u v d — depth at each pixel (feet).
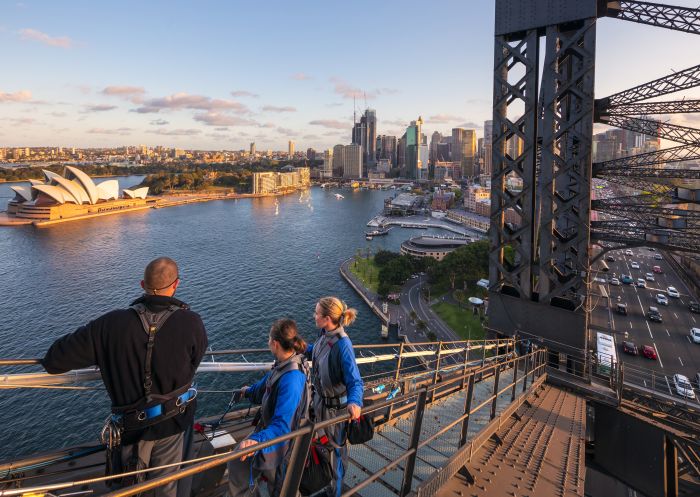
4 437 184.96
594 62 54.80
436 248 553.23
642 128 60.23
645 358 197.36
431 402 32.35
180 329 10.62
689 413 47.73
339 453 14.40
